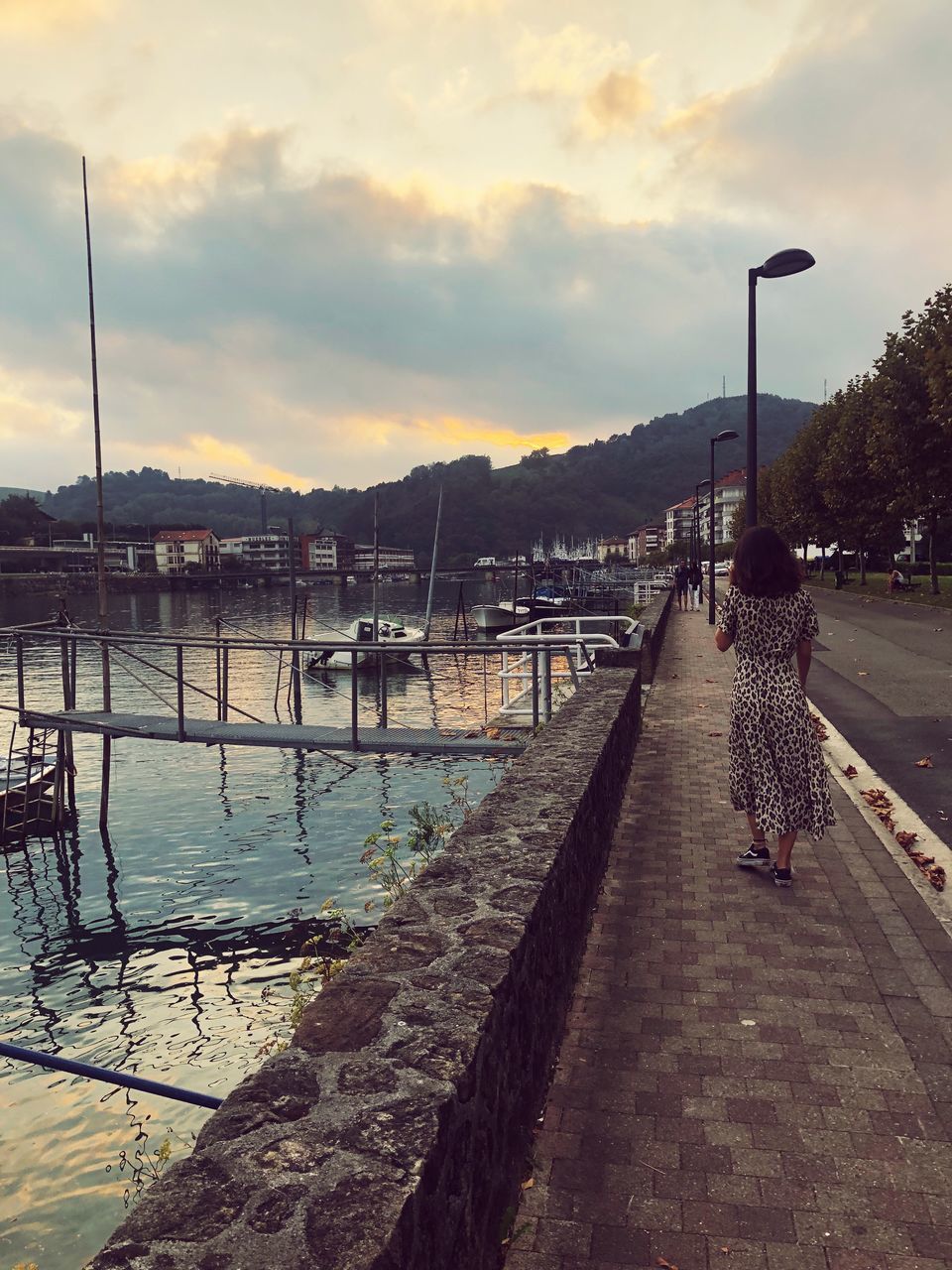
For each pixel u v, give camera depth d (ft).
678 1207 8.13
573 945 12.80
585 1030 11.48
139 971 37.78
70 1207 21.86
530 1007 9.12
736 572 16.52
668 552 471.21
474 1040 6.57
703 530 552.41
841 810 22.27
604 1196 8.29
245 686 123.24
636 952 13.82
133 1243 4.33
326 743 39.09
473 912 9.24
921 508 104.63
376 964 7.94
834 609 105.19
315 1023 6.81
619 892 16.47
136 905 45.34
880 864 17.85
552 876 10.71
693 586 132.05
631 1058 10.77
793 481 172.35
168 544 652.48
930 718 35.94
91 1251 20.29
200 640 43.06
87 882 49.08
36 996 35.76
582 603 214.28
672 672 51.88
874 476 124.77
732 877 17.17
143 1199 4.71
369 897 44.42
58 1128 25.52
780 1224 7.89
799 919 15.05
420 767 70.85
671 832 20.26
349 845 52.65
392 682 123.44
